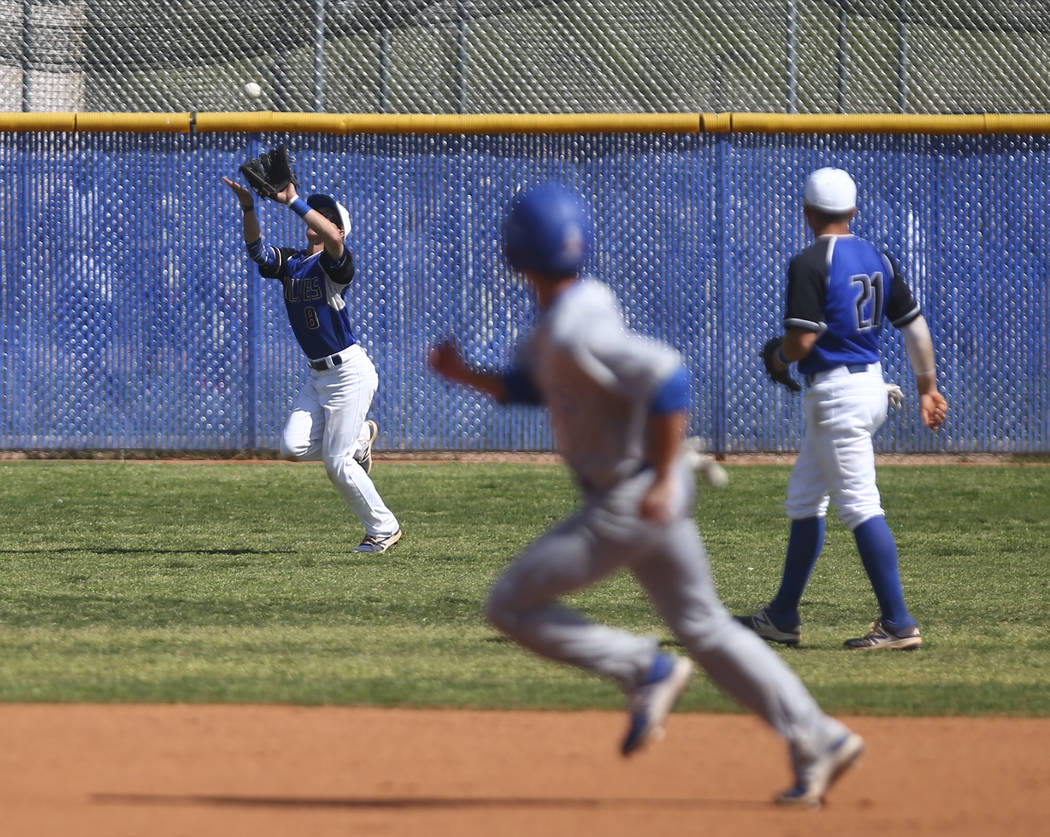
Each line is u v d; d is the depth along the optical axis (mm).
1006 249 51219
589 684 20719
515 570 13961
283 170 32281
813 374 23328
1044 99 51812
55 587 29156
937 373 51375
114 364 51219
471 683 20719
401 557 33219
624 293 50906
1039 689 20734
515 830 13922
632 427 13477
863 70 51594
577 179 50812
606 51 51500
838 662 22797
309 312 33000
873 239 51125
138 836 13578
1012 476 47938
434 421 51250
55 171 50938
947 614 27297
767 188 50812
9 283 50969
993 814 14648
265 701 19484
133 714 18688
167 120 50406
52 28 51625
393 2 51094
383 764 16438
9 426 51281
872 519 23562
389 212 50906
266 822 14094
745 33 51281
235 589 29062
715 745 17547
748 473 48125
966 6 51750
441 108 51531
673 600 14344
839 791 15508
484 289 51000
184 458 51344
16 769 16000
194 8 51469
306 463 50438
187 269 51031
